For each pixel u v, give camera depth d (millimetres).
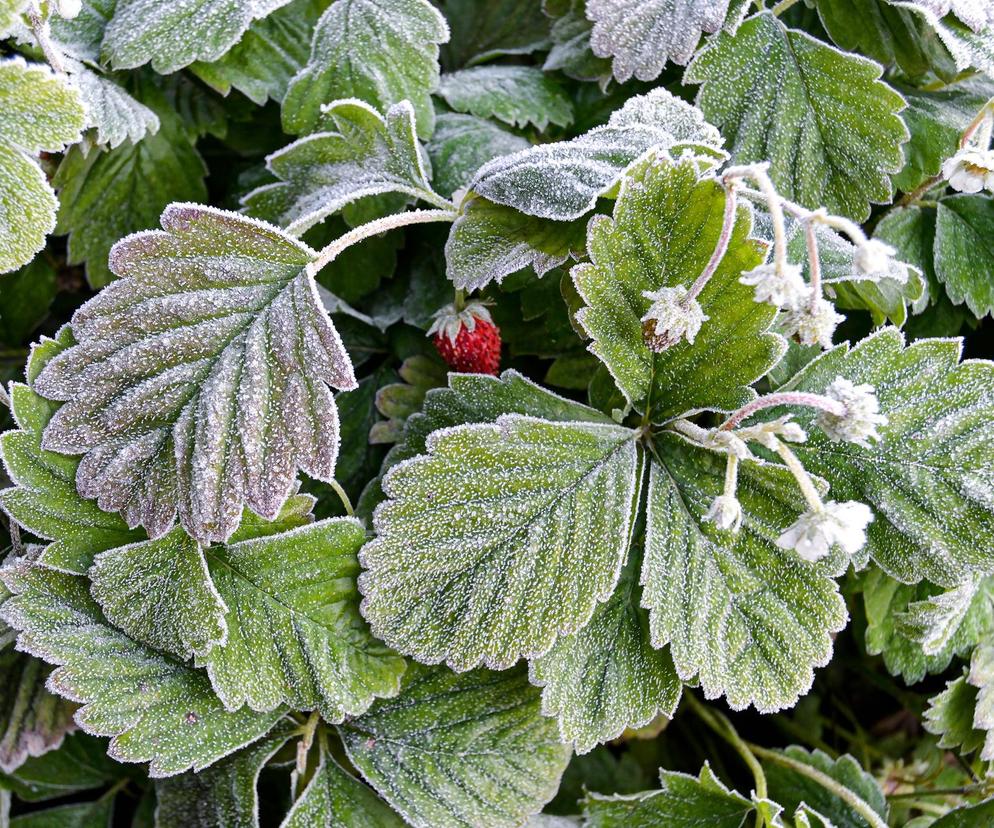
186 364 365
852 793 418
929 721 421
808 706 478
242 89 424
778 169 411
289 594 376
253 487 362
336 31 420
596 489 376
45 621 372
